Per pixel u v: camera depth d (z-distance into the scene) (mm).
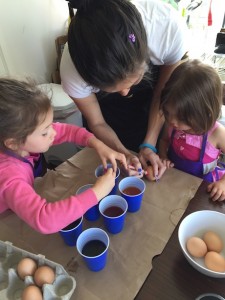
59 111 1676
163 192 848
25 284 607
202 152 1021
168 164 972
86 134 1009
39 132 757
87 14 635
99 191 735
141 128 1367
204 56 1844
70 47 674
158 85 1104
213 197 809
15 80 773
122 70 641
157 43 902
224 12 2090
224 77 1580
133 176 875
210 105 861
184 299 572
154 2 879
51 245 721
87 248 673
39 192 888
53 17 1955
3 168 770
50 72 2098
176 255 659
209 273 584
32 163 939
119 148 1048
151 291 590
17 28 1731
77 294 597
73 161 1014
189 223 686
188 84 855
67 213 675
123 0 656
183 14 1930
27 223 730
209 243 668
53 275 614
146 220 758
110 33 607
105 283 612
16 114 709
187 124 900
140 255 664
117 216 717
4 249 706
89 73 667
